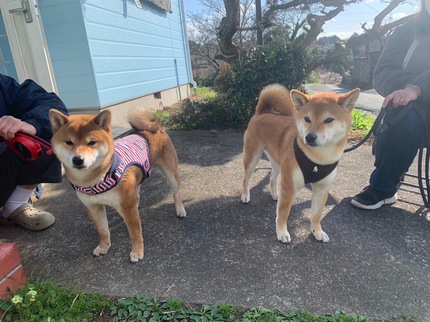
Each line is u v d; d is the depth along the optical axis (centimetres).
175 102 881
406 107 243
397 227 250
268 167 396
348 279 192
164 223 265
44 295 173
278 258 214
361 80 1444
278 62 559
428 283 188
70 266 211
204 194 322
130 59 603
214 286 188
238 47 647
